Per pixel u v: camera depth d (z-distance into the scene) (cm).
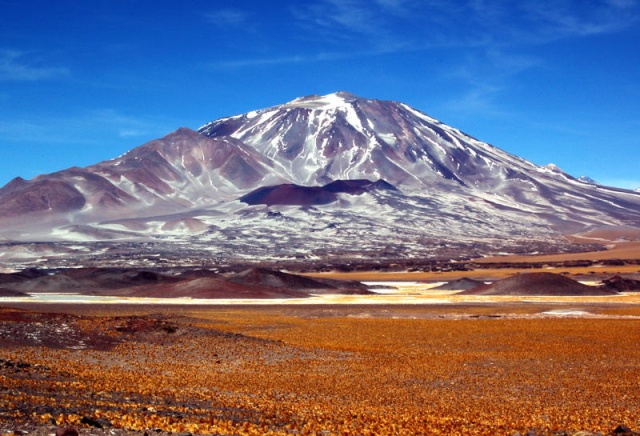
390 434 2638
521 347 6328
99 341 5103
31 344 4731
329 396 3775
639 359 5578
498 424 3005
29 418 2359
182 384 3841
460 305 12319
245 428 2520
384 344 6500
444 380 4475
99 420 2448
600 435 2689
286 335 7206
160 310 10969
